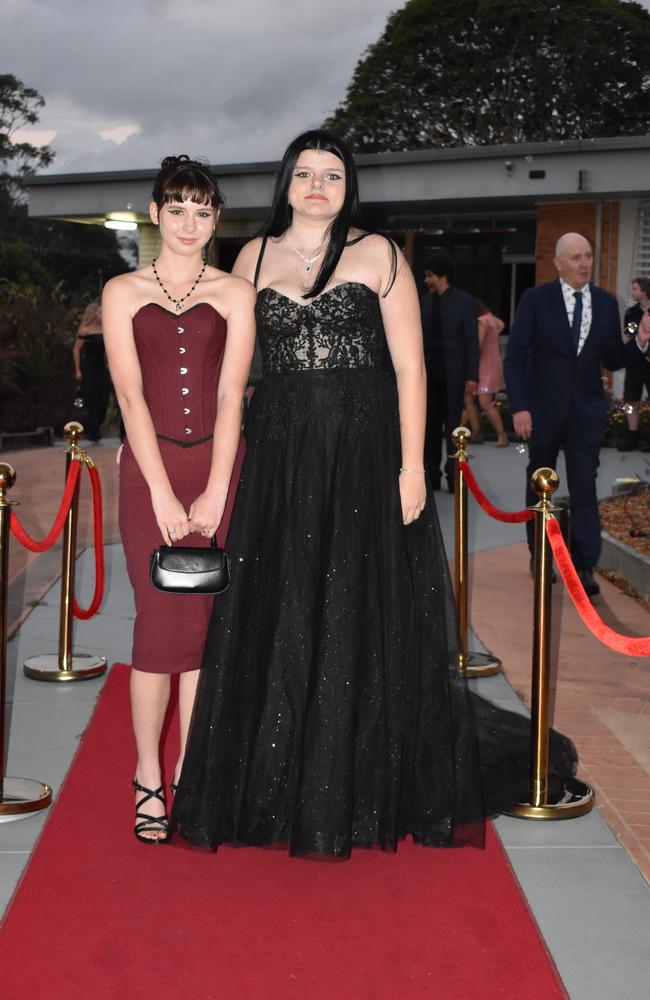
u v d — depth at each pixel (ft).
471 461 40.73
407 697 10.46
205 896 9.27
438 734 10.44
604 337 20.12
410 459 10.45
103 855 10.02
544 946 8.54
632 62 107.96
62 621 15.58
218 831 10.05
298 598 10.19
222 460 10.21
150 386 10.44
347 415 10.26
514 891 9.47
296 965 8.16
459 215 59.21
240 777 10.24
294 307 10.27
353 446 10.26
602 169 47.96
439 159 49.80
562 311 20.04
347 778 9.87
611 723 14.19
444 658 10.53
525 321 20.34
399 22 111.45
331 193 10.29
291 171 10.36
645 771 12.50
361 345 10.36
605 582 22.43
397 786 10.11
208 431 10.46
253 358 11.42
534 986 7.95
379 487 10.39
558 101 110.52
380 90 113.39
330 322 10.21
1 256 117.70
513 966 8.21
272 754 10.20
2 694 10.96
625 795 11.77
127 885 9.43
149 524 10.42
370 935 8.65
